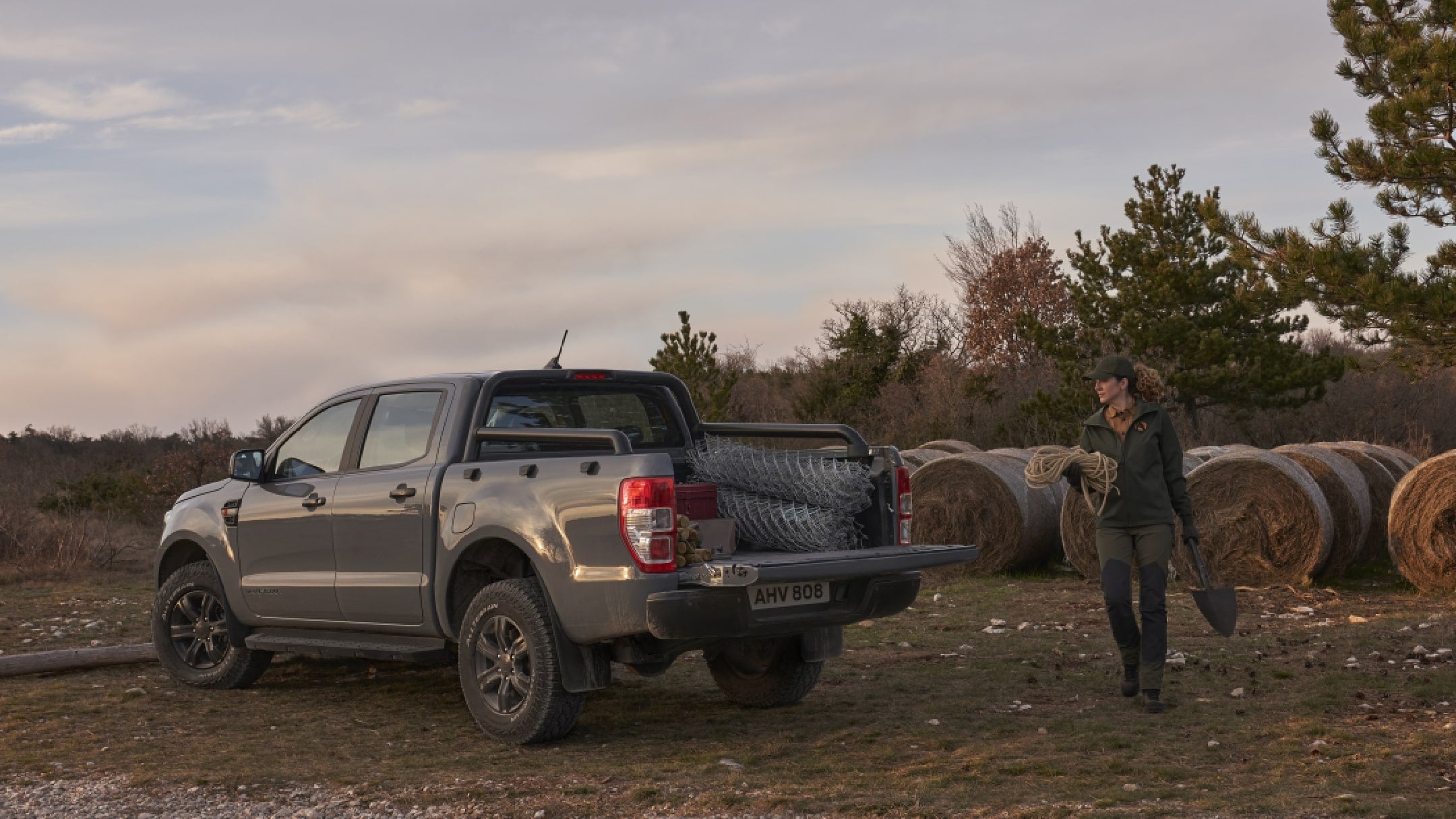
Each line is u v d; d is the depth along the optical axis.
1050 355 22.86
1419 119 9.42
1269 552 10.95
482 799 4.83
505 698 5.84
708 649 6.26
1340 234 9.95
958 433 27.84
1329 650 7.68
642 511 5.28
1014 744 5.58
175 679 7.56
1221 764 5.13
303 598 6.80
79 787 5.11
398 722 6.43
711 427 6.97
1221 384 20.44
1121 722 5.98
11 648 9.31
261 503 7.08
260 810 4.73
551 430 5.85
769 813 4.57
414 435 6.48
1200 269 20.70
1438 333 9.55
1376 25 10.27
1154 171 21.38
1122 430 6.37
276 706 6.89
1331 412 23.41
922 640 8.73
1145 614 6.23
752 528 5.99
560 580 5.53
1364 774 4.88
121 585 13.69
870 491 6.10
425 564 6.13
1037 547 12.71
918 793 4.77
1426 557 10.32
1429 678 6.65
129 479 21.80
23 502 19.64
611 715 6.51
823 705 6.61
